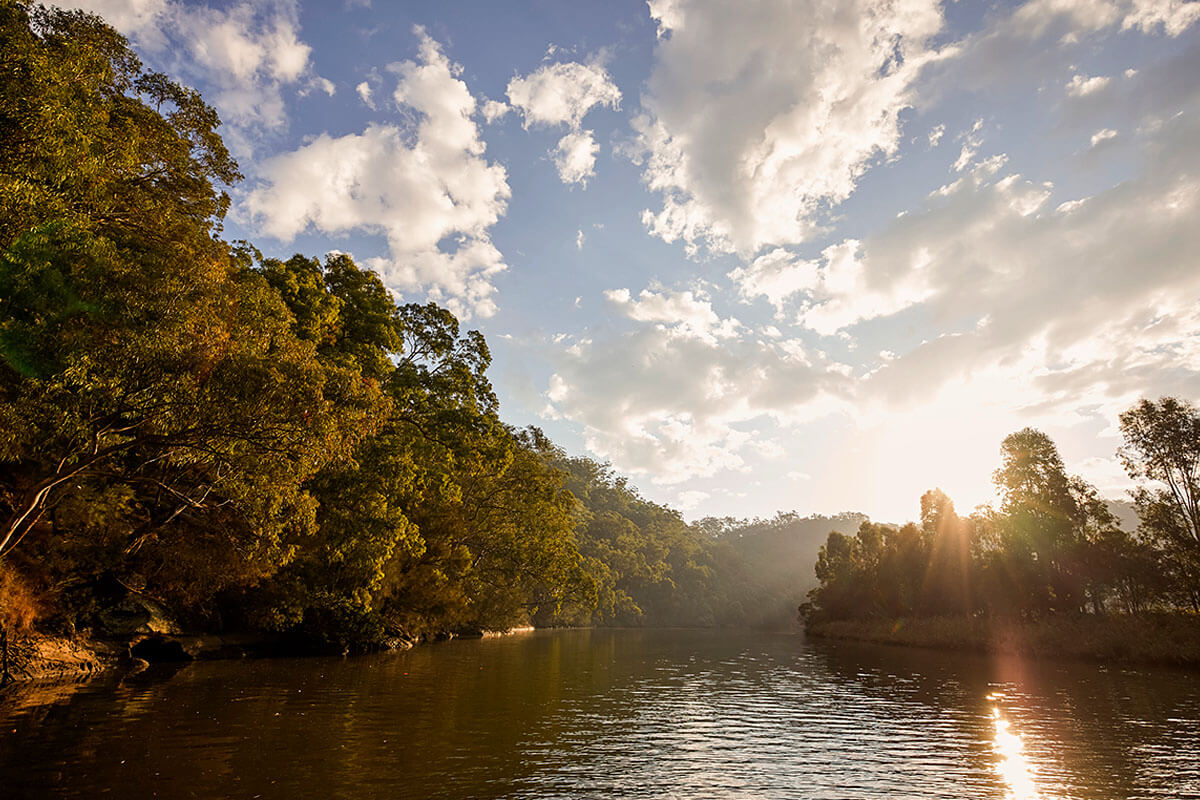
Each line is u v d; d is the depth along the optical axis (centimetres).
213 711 1348
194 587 2402
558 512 5200
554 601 6581
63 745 1003
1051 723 1548
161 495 2152
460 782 898
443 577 3953
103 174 1443
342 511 2711
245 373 1375
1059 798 903
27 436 1260
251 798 782
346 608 3039
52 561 1933
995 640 4419
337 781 873
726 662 3403
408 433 3284
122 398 1252
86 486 1939
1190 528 3975
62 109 1196
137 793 782
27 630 1794
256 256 2667
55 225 1179
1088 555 4391
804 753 1180
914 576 6041
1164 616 3816
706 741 1274
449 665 2664
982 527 5534
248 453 1465
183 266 1416
